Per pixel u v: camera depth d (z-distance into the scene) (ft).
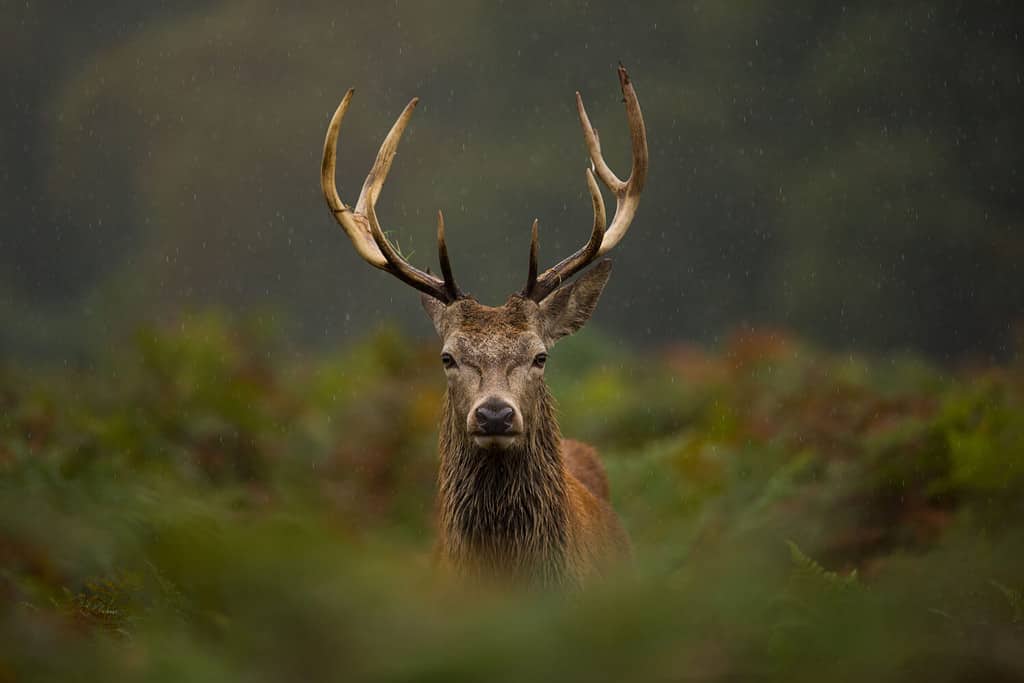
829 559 30.48
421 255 166.61
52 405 39.40
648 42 201.77
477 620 13.15
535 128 195.11
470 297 26.27
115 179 207.92
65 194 208.54
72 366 61.87
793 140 183.73
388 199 184.55
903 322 155.12
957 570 18.81
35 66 240.94
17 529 18.19
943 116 177.68
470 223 171.22
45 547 18.03
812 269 159.43
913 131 176.04
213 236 187.11
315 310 172.14
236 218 188.55
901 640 13.38
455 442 25.21
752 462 36.04
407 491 37.83
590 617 12.75
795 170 179.32
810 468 35.22
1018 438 30.96
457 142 193.57
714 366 56.65
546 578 24.71
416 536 36.14
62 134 210.79
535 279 26.55
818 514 31.37
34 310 167.02
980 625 15.60
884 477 32.35
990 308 155.12
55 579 18.34
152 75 210.38
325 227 187.42
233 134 196.34
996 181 169.89
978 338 154.71
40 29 245.24
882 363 67.92
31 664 12.80
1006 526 27.37
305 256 184.65
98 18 250.78
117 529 18.10
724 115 185.98
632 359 71.77
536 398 25.00
